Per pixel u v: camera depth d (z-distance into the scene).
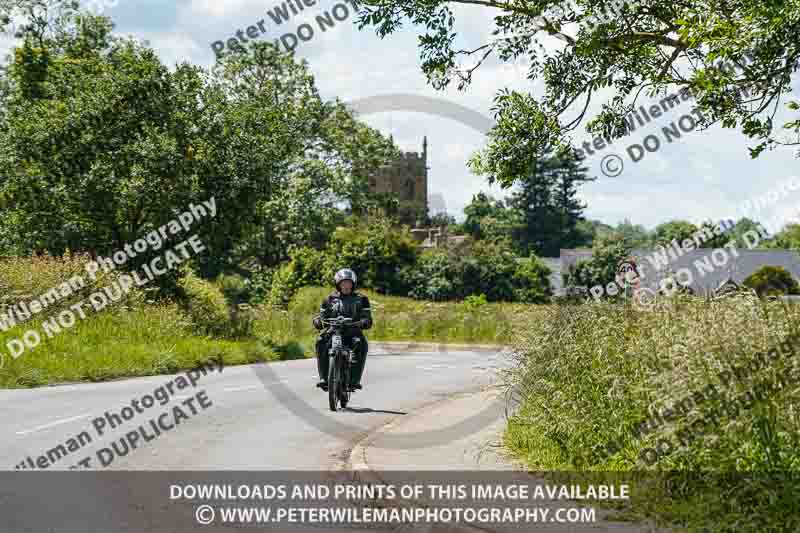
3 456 15.97
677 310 15.20
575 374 15.70
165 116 50.00
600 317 16.70
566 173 158.62
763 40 17.42
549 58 21.14
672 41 19.83
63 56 75.38
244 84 84.81
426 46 21.17
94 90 50.12
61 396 25.23
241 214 50.34
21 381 28.52
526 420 16.89
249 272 86.56
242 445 18.05
